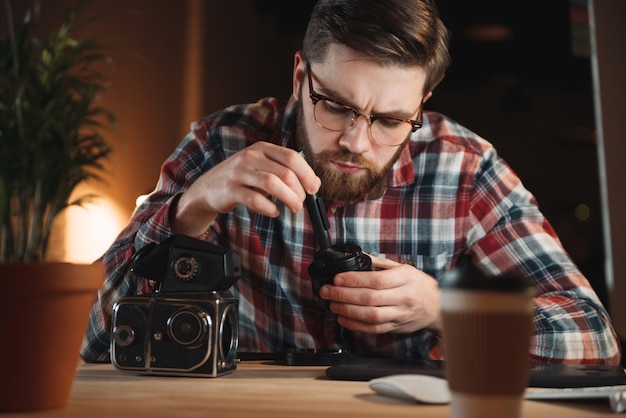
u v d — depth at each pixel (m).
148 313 1.09
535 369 1.12
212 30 3.86
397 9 1.49
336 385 1.01
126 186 3.46
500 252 1.82
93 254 3.32
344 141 1.56
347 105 1.55
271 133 1.88
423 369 1.10
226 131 1.87
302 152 1.68
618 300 3.34
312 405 0.82
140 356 1.09
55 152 0.76
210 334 1.07
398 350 1.74
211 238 1.78
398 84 1.52
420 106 1.65
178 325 1.07
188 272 1.11
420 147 1.88
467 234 1.84
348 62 1.51
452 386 0.60
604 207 3.40
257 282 1.79
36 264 0.72
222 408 0.79
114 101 3.45
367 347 1.75
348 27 1.50
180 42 3.76
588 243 5.66
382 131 1.58
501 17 4.47
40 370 0.75
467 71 5.27
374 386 0.89
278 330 1.78
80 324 0.78
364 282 1.36
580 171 5.87
